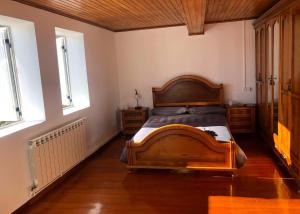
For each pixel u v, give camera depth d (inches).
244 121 194.1
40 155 115.0
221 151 125.0
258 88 189.3
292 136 116.4
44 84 124.6
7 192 102.1
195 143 127.3
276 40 140.5
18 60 121.4
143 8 139.6
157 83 215.5
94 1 120.0
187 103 207.8
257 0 137.6
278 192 113.7
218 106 201.8
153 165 133.7
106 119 197.2
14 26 118.6
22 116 124.6
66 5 124.8
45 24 126.6
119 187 126.0
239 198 110.3
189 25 164.4
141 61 215.3
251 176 130.3
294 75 112.3
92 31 176.6
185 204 107.7
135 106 221.8
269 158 152.6
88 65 169.8
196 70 207.6
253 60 198.5
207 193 115.8
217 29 199.9
